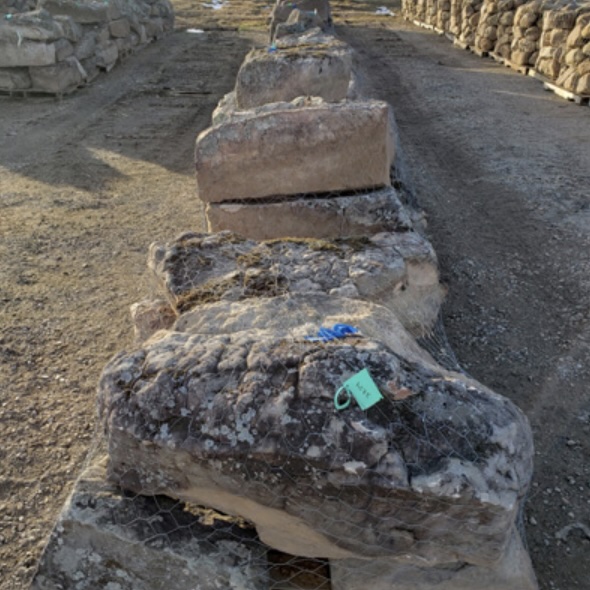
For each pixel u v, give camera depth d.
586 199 5.14
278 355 1.78
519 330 3.60
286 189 3.38
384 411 1.67
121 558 1.82
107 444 1.87
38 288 4.04
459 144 6.82
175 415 1.73
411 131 7.48
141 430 1.73
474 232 4.79
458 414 1.69
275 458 1.64
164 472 1.79
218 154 3.32
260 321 2.13
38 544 2.39
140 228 4.95
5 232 4.76
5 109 8.27
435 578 1.81
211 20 16.72
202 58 12.05
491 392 1.83
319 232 3.37
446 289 3.53
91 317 3.76
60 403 3.07
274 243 2.76
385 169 3.34
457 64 11.42
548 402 3.06
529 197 5.27
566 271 4.14
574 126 7.22
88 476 1.93
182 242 2.71
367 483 1.59
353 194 3.38
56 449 2.81
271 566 1.85
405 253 2.75
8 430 2.89
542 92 8.98
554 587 2.23
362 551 1.75
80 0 10.27
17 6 9.79
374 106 3.25
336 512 1.67
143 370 1.83
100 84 9.74
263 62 4.45
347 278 2.50
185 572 1.79
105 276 4.23
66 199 5.47
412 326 2.70
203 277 2.53
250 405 1.68
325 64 4.43
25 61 8.50
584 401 3.05
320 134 3.26
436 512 1.61
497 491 1.60
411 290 2.78
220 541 1.83
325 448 1.61
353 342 1.84
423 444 1.63
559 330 3.58
